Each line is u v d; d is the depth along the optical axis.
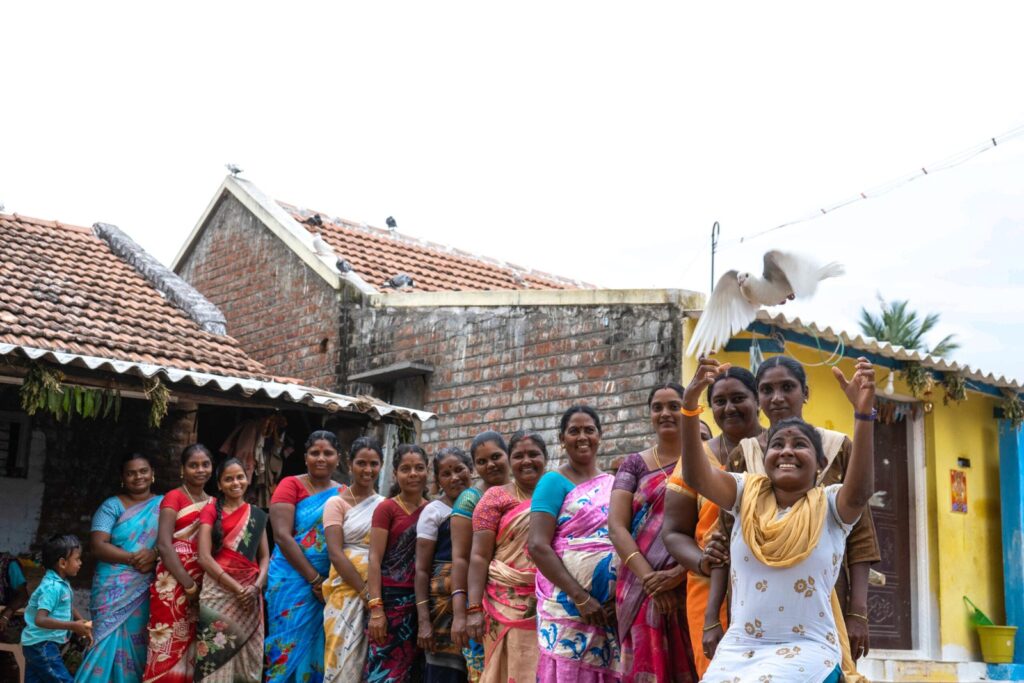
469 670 6.27
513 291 11.30
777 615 4.17
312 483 7.72
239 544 7.55
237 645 7.36
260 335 15.38
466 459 7.04
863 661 10.38
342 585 7.19
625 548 5.10
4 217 14.27
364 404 9.74
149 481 7.79
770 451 4.32
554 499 5.70
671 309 9.67
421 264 16.20
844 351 10.30
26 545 10.69
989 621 11.51
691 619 4.79
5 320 10.91
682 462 4.41
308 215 16.58
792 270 4.23
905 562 11.32
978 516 11.87
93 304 12.45
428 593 6.75
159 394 8.42
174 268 17.72
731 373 5.09
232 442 10.21
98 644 7.38
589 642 5.45
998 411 12.27
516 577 6.02
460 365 11.85
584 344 10.40
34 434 10.87
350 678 7.04
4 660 7.99
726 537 4.59
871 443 4.21
